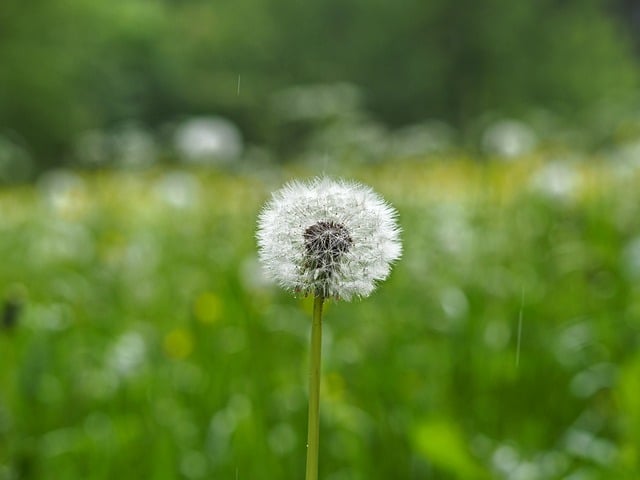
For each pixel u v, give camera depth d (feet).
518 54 180.65
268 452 16.87
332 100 45.96
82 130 159.43
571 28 181.98
